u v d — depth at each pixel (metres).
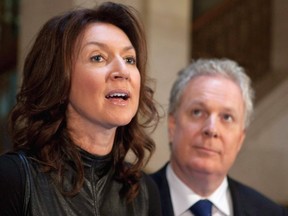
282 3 6.63
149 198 1.69
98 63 1.49
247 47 6.64
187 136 2.39
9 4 5.79
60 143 1.52
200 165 2.35
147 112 1.70
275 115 5.94
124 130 1.66
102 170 1.58
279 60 6.57
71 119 1.54
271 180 5.77
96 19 1.55
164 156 4.27
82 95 1.47
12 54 5.43
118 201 1.59
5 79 5.47
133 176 1.64
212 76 2.47
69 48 1.49
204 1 7.48
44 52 1.52
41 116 1.53
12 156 1.48
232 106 2.39
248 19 6.69
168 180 2.50
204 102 2.39
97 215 1.50
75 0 3.74
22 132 1.54
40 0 4.00
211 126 2.35
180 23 4.71
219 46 6.58
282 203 5.61
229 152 2.39
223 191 2.47
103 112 1.46
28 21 4.10
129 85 1.49
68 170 1.51
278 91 6.09
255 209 2.45
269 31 6.67
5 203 1.39
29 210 1.40
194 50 6.45
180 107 2.46
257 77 6.54
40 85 1.51
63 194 1.46
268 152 5.81
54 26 1.53
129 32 1.60
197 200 2.42
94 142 1.54
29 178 1.43
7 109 5.43
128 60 1.55
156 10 4.55
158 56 4.58
